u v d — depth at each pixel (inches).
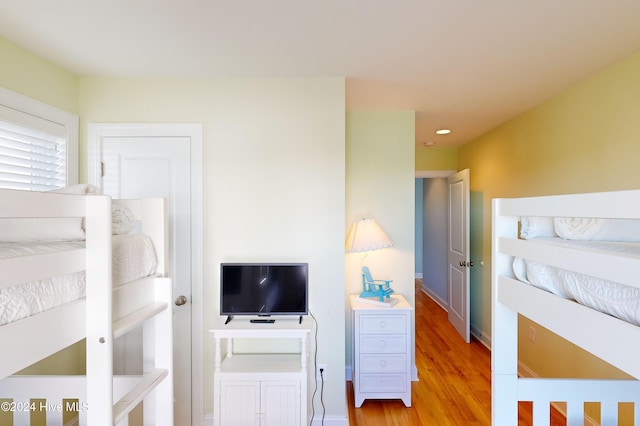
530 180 112.7
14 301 32.8
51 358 79.4
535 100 104.3
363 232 104.6
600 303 34.6
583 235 45.3
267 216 90.2
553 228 52.0
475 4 57.1
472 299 161.3
